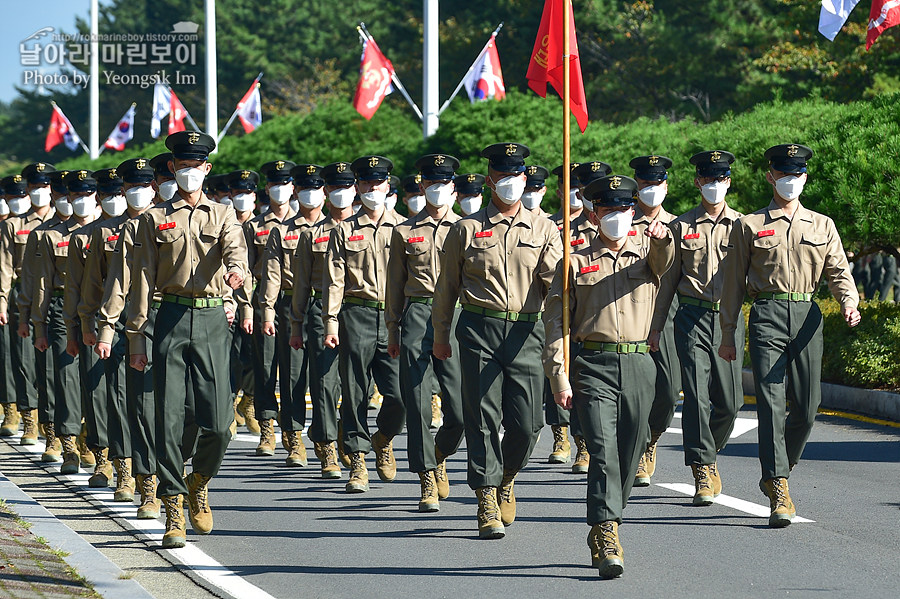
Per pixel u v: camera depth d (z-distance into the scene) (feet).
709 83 377.71
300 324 102.53
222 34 586.86
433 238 86.69
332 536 79.66
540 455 111.96
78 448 108.78
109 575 67.41
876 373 134.41
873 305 154.71
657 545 75.10
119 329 89.30
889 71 291.99
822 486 93.25
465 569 70.18
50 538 76.23
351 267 94.84
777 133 164.45
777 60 310.45
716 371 88.58
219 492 96.22
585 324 67.26
